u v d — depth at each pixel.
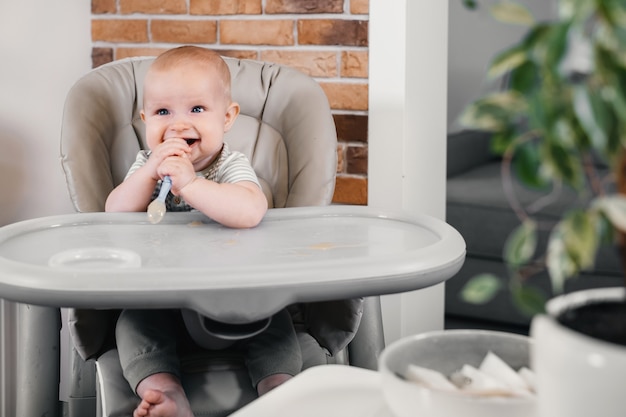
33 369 1.46
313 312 1.42
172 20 2.25
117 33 2.30
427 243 1.25
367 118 2.10
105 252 1.18
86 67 2.34
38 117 2.22
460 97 3.40
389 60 2.04
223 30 2.21
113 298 1.01
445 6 2.28
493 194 2.76
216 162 1.60
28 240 1.27
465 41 3.37
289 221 1.42
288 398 0.75
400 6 2.00
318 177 1.65
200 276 1.02
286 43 2.15
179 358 1.35
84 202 1.58
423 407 0.61
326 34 2.10
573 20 0.44
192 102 1.55
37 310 1.45
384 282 1.08
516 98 0.48
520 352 0.69
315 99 1.74
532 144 0.50
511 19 0.47
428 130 2.21
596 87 0.46
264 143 1.75
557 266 0.49
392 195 2.09
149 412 1.19
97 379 1.45
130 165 1.74
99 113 1.70
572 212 0.49
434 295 2.37
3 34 2.10
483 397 0.59
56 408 1.49
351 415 0.72
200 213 1.43
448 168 3.03
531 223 0.52
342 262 1.08
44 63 2.21
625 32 0.44
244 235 1.31
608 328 0.52
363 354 1.52
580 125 0.46
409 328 2.21
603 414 0.48
